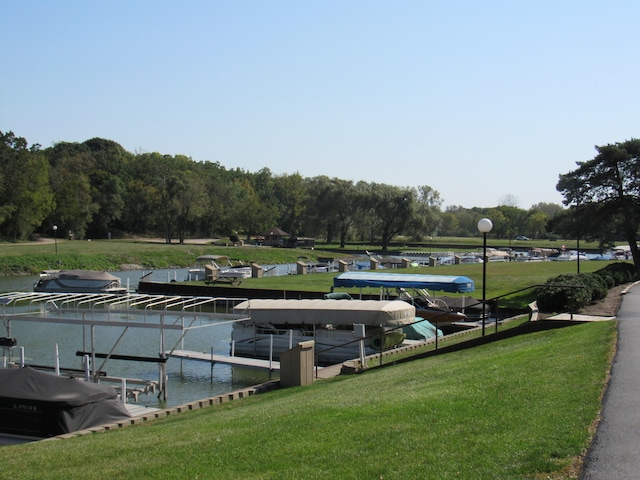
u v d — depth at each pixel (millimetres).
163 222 123750
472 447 8930
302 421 11656
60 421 15961
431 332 34469
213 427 12805
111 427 16094
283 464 9242
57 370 24281
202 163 190875
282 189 167875
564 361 14375
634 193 50031
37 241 103188
